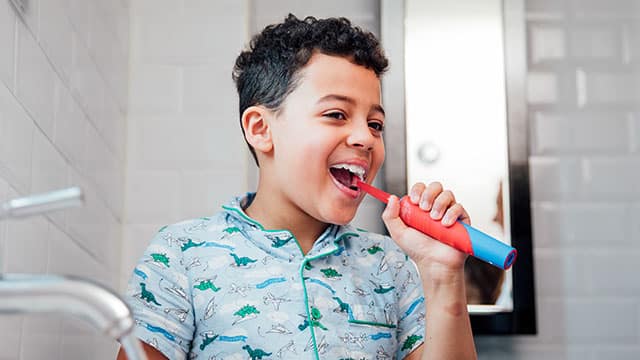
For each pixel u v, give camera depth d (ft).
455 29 6.17
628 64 6.45
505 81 6.14
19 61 3.37
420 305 3.98
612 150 6.36
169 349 3.53
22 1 3.42
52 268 3.86
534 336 6.14
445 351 3.50
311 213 3.68
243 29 6.17
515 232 5.99
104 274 5.24
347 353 3.57
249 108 3.86
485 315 5.90
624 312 6.20
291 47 3.79
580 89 6.41
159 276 3.65
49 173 3.85
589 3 6.49
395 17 6.17
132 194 5.97
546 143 6.35
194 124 6.06
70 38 4.29
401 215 3.56
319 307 3.61
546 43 6.44
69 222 4.22
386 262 4.00
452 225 3.44
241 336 3.52
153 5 6.17
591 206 6.30
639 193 6.32
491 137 6.08
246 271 3.66
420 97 6.10
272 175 3.84
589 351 6.16
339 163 3.65
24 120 3.43
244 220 3.84
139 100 6.07
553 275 6.23
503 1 6.22
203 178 6.00
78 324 4.32
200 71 6.11
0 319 3.07
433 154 6.04
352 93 3.66
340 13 6.35
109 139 5.39
